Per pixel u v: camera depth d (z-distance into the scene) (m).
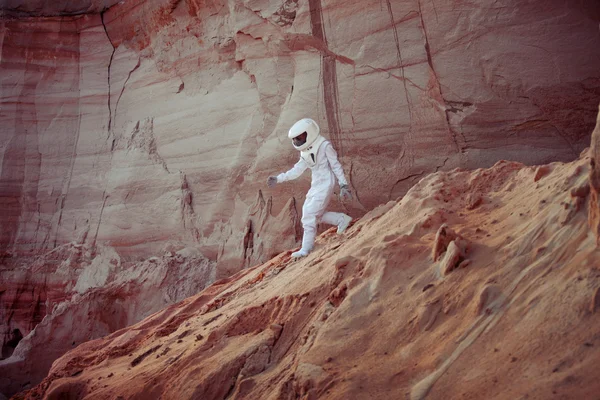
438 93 9.47
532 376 3.07
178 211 13.97
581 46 8.42
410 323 4.19
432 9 9.51
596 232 3.55
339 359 4.22
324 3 10.73
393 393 3.62
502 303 3.72
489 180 6.10
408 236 5.27
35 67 17.66
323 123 10.77
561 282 3.52
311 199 7.56
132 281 13.73
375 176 10.12
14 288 16.34
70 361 8.34
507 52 8.84
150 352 7.03
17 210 17.05
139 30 16.00
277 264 8.56
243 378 4.96
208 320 6.90
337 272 5.40
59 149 16.98
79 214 16.16
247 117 13.12
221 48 13.73
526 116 8.75
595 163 3.56
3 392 13.65
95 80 16.86
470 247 4.51
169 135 14.80
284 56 11.77
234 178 12.89
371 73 10.21
